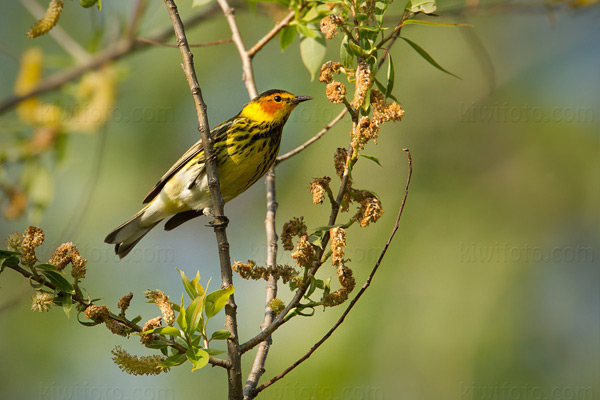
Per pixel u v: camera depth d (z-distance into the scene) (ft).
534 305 44.32
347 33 21.57
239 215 50.42
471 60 50.14
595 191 50.06
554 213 49.65
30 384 40.98
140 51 37.91
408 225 46.03
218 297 19.27
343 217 45.14
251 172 32.60
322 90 45.68
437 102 50.08
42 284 18.80
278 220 47.16
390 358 39.04
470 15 39.27
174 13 22.67
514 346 41.63
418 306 41.42
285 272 20.20
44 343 41.81
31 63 34.91
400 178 48.32
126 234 33.94
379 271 42.16
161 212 33.19
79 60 35.83
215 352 19.56
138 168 44.70
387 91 21.75
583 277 47.09
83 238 43.70
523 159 50.57
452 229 46.96
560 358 43.29
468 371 39.93
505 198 49.49
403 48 49.78
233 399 19.71
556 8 38.68
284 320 20.11
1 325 41.57
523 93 52.54
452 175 49.16
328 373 37.14
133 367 18.39
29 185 34.35
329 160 45.80
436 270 43.75
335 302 20.16
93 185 36.27
